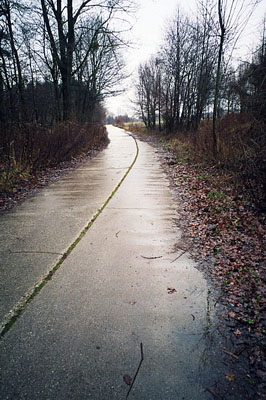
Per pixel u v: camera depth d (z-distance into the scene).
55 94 16.31
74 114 17.16
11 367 1.98
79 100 21.42
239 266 3.33
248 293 2.81
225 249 3.78
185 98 23.84
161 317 2.48
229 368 1.97
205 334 2.29
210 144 10.70
